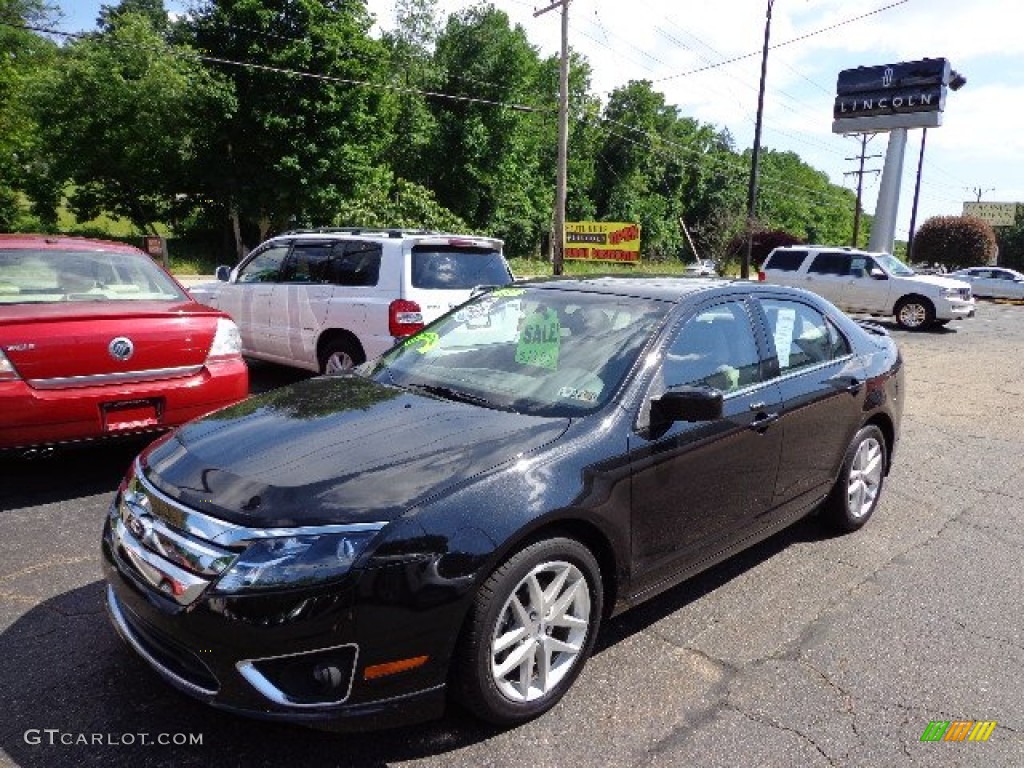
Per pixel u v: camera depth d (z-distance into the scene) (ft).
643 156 201.67
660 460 9.79
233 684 7.23
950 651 10.48
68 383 13.97
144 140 100.63
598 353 10.55
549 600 8.65
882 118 102.06
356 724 7.36
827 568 13.20
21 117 100.22
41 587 11.21
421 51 143.84
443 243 23.18
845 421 13.80
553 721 8.63
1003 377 35.63
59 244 16.67
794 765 8.02
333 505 7.54
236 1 96.07
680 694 9.25
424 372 11.50
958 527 15.46
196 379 15.58
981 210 289.33
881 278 57.67
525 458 8.60
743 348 11.85
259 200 103.09
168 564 7.65
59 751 7.78
